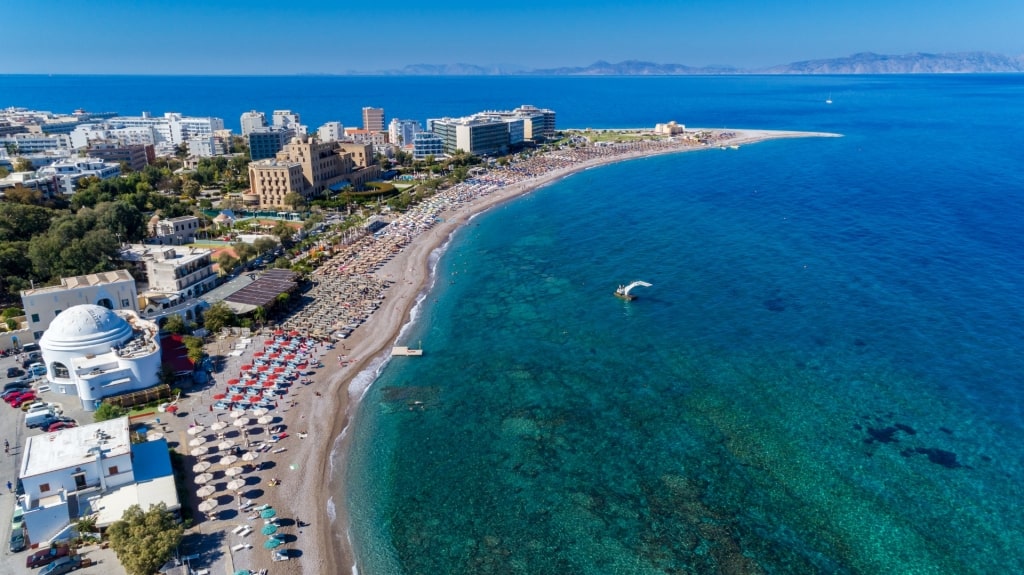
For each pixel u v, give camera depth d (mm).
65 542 64500
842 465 82625
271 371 105375
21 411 90812
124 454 70938
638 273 159625
